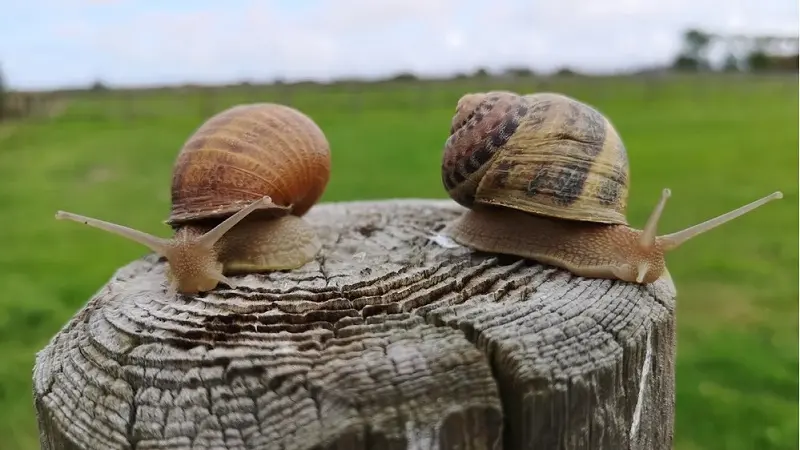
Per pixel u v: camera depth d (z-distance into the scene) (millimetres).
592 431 89
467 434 82
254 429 80
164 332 92
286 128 126
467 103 130
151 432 81
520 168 120
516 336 89
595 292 106
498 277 111
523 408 85
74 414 87
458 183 127
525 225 122
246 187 119
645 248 113
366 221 150
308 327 91
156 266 127
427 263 116
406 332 89
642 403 100
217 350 87
